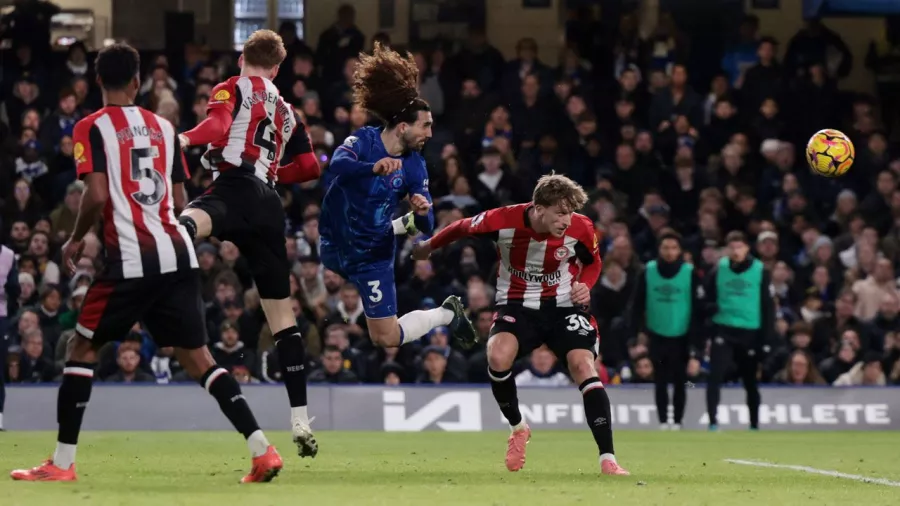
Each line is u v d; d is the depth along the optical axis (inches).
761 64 1427.2
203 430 970.7
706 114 1407.5
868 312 1159.0
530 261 546.6
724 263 984.3
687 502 398.9
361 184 575.5
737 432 987.9
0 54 1381.6
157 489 416.2
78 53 1354.6
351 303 1075.3
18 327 1055.0
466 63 1407.5
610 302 1127.0
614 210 1240.8
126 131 446.6
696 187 1304.1
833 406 1058.7
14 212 1202.0
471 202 1218.0
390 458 649.6
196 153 1229.7
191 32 1481.3
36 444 730.8
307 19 1544.0
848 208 1301.7
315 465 580.4
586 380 535.5
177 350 456.8
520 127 1348.4
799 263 1239.5
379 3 1539.1
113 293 440.5
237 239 542.9
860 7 1432.1
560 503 389.1
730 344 982.4
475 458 658.8
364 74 571.5
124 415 970.1
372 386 1011.9
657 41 1466.5
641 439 880.3
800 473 566.9
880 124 1464.1
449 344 1099.9
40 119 1323.8
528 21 1549.0
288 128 561.6
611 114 1395.2
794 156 1409.9
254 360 1040.8
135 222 443.5
